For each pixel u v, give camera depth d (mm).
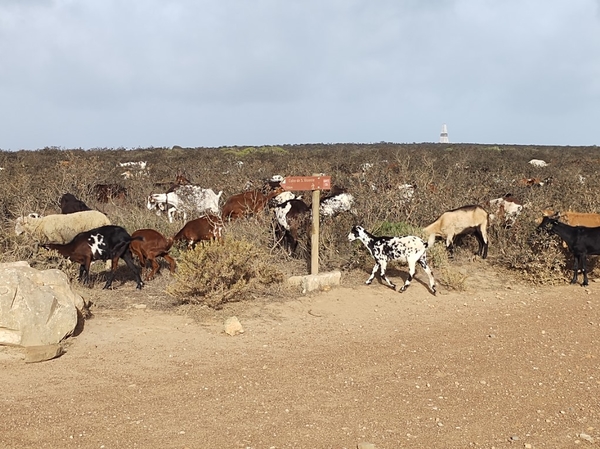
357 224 13539
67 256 10039
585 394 6727
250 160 33812
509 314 10039
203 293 9547
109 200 17703
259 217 13289
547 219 12070
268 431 5652
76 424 5668
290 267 12008
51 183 17188
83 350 7598
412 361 7734
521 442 5551
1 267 8078
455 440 5574
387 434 5660
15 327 7301
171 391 6523
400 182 15312
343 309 9977
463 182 17672
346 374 7203
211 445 5352
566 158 39906
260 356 7723
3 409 5914
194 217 15188
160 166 30297
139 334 8258
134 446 5289
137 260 11883
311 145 75438
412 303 10508
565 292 11453
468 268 12828
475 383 7023
